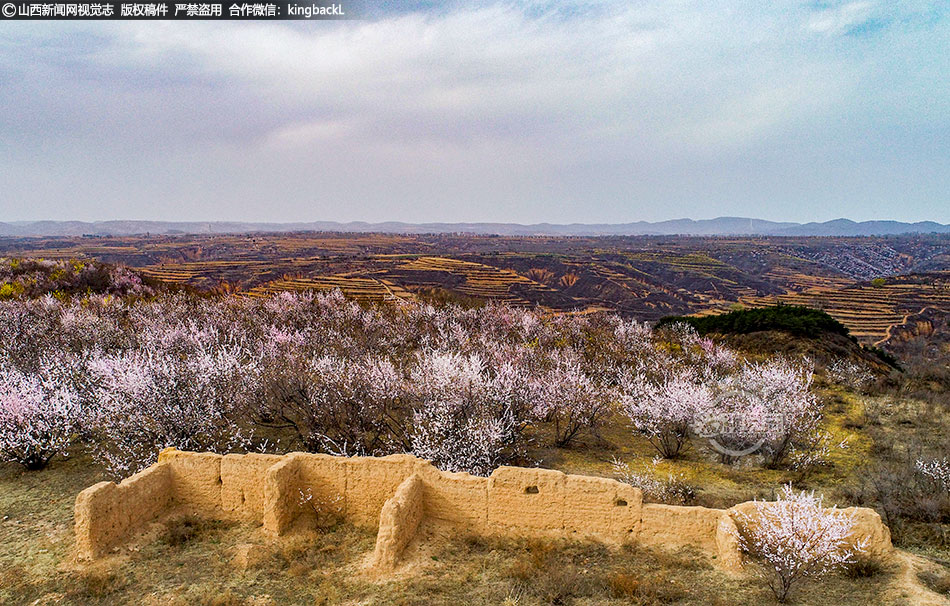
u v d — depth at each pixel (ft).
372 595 29.25
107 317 93.15
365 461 36.83
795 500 33.27
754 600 28.35
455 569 31.76
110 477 45.16
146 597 29.17
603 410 60.85
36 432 46.85
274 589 29.96
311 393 54.80
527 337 100.99
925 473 44.50
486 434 48.24
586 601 28.60
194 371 53.93
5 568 31.65
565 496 35.09
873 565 31.09
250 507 37.22
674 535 34.01
